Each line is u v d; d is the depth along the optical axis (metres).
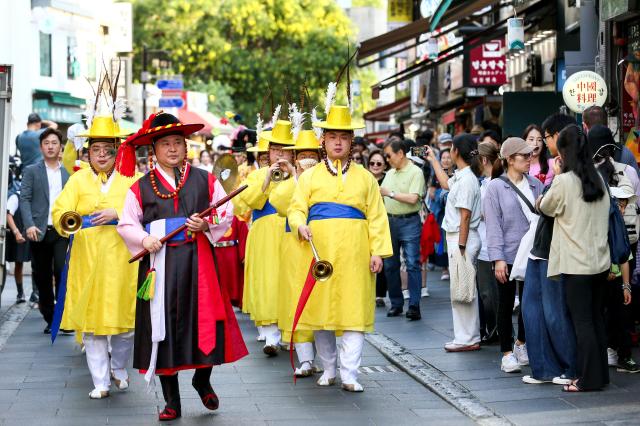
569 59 14.81
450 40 27.20
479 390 8.98
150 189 8.16
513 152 9.87
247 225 13.36
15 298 16.12
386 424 7.95
